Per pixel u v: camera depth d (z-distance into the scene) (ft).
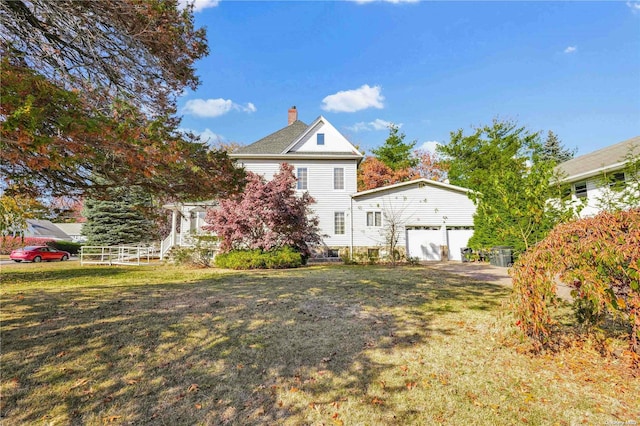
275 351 12.43
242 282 28.02
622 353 11.48
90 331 14.38
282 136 66.13
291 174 42.91
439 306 19.24
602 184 35.76
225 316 16.88
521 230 23.73
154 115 15.83
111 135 9.34
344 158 60.39
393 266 44.68
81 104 10.22
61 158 8.89
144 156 10.30
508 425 7.86
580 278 10.47
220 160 13.85
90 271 39.55
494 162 68.13
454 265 45.75
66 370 10.64
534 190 23.26
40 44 13.28
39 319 16.17
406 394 9.36
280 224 41.78
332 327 15.23
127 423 7.97
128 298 21.20
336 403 8.91
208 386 9.82
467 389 9.62
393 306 19.13
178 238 64.34
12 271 39.99
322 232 58.90
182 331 14.49
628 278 10.39
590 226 11.25
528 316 11.93
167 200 16.85
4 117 7.82
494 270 38.24
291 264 42.29
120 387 9.69
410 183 59.41
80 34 13.34
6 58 9.24
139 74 15.28
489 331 14.69
